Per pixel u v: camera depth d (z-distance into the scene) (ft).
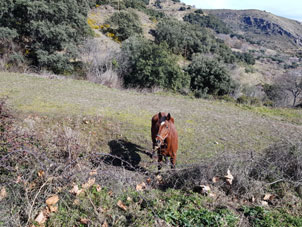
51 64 65.05
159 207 11.77
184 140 24.84
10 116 17.94
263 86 93.61
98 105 32.55
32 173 12.70
